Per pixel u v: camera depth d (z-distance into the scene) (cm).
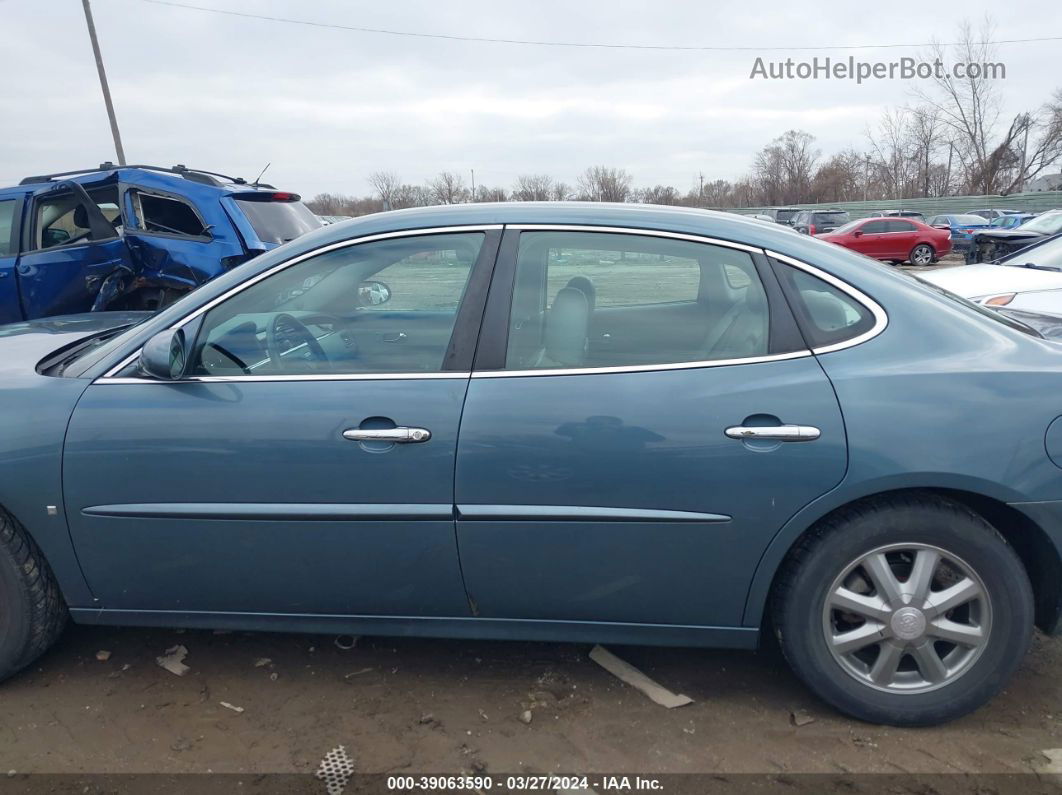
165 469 246
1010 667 240
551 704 263
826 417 228
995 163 4531
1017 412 227
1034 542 239
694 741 244
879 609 240
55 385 259
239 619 263
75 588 263
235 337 260
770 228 259
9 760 235
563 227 256
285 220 733
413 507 240
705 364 239
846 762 234
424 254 259
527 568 244
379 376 246
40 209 671
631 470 233
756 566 238
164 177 673
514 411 237
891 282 248
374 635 263
